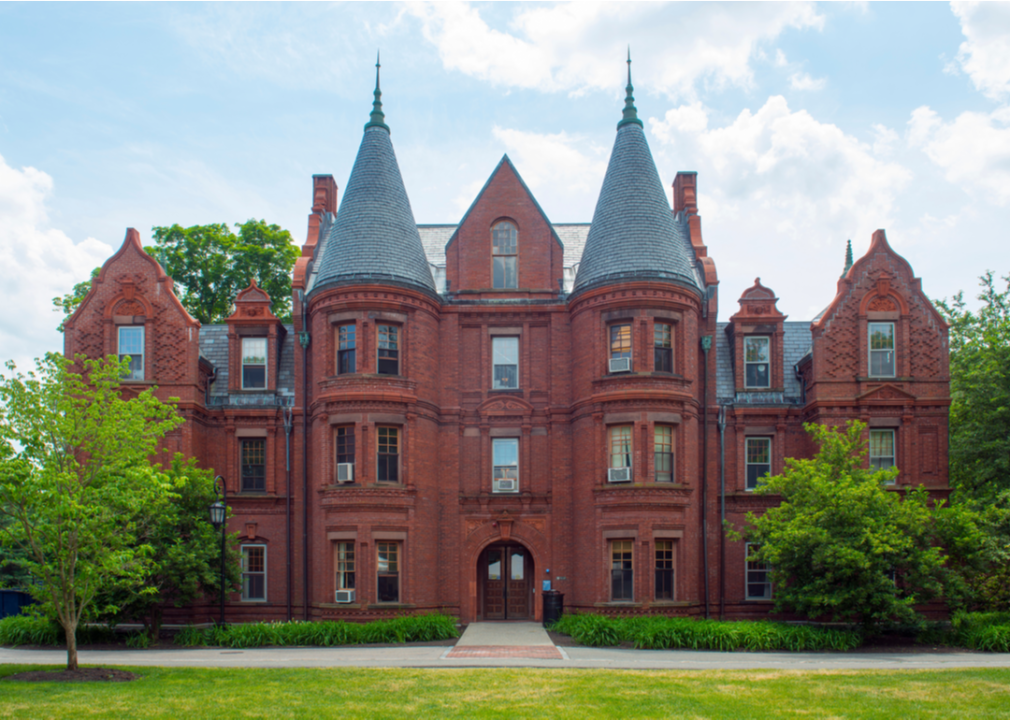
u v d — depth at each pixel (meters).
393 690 16.45
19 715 14.34
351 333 29.39
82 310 30.36
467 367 31.05
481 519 30.19
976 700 15.84
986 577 27.14
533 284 31.28
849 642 24.02
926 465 29.92
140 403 19.70
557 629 26.95
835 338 30.44
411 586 28.31
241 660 21.11
